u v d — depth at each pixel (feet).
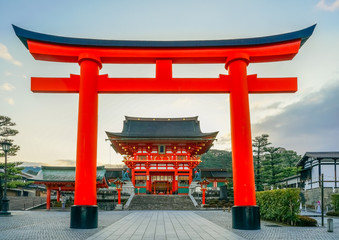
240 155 57.47
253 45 60.75
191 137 186.91
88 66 60.80
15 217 87.35
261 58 62.28
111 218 86.53
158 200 156.25
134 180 191.52
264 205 80.33
